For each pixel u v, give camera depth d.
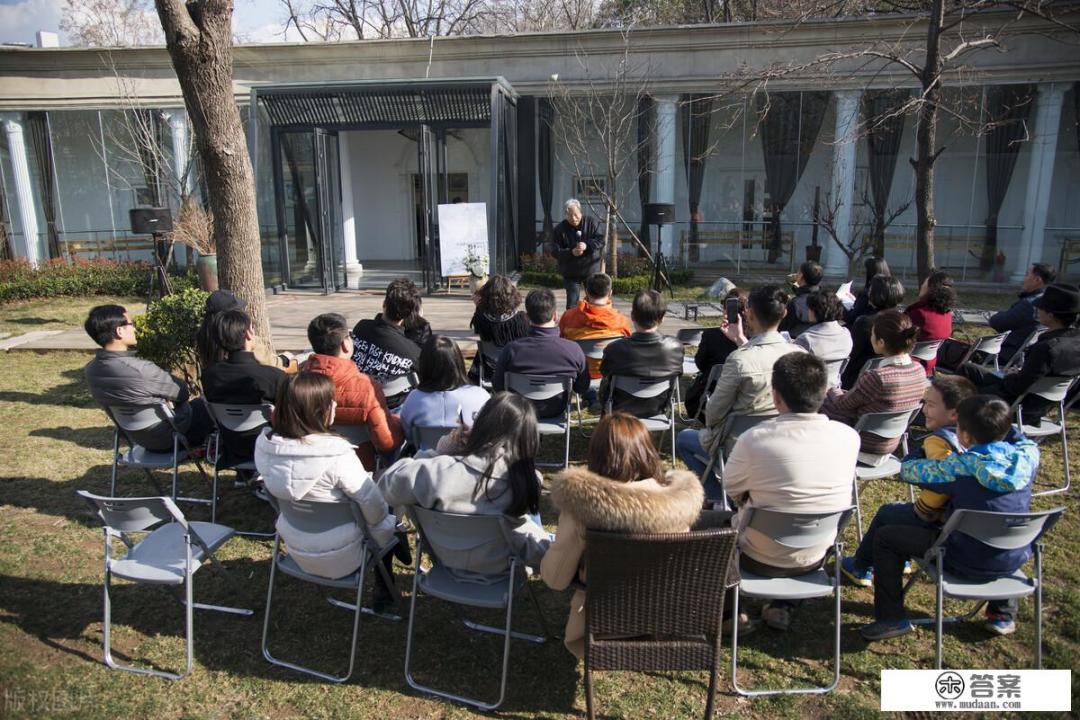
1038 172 12.38
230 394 3.66
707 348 4.42
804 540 2.58
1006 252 12.95
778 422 2.59
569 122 13.85
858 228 13.30
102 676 2.75
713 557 2.15
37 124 14.70
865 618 3.08
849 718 2.51
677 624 2.24
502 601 2.56
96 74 14.32
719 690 2.66
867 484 4.51
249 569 3.57
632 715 2.54
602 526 2.12
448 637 3.02
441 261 12.13
